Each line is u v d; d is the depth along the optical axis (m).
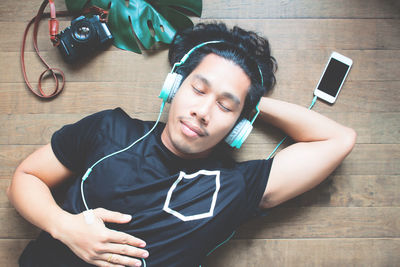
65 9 1.39
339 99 1.39
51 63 1.38
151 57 1.38
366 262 1.37
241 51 1.10
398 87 1.40
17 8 1.39
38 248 1.11
